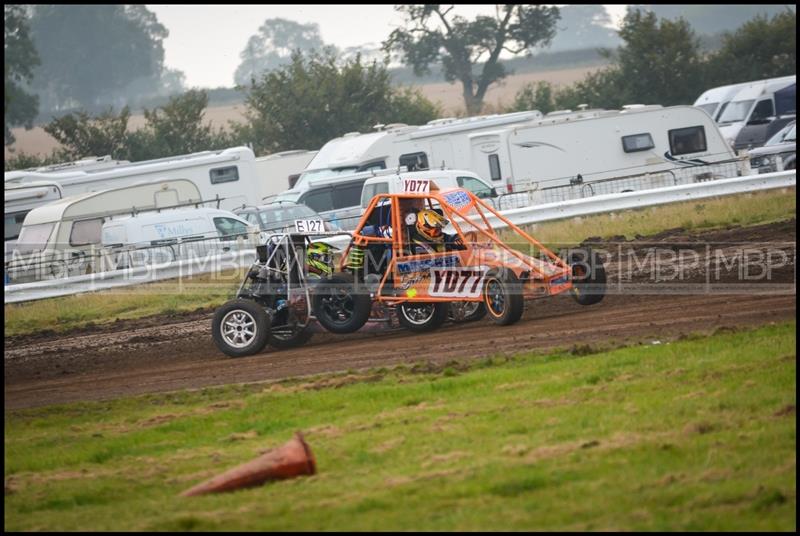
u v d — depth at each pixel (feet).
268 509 76.84
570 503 72.59
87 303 234.79
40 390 147.95
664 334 130.11
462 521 70.44
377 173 324.60
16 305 243.40
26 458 105.19
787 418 87.45
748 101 453.58
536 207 273.95
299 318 159.74
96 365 164.55
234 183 371.56
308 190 323.98
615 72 616.80
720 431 86.28
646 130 355.15
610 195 278.87
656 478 76.18
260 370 142.92
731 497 71.15
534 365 119.34
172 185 324.80
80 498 87.76
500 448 88.38
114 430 114.52
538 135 348.18
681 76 602.44
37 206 352.49
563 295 173.68
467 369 123.54
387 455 90.38
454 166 370.73
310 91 549.13
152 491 88.33
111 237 277.03
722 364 107.65
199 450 101.14
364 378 124.57
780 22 616.80
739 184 286.46
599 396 101.55
